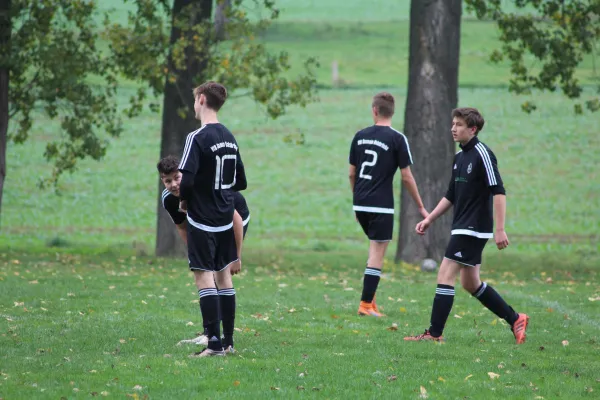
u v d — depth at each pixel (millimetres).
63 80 68188
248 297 44125
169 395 22469
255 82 70250
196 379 24312
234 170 27609
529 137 159125
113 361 26656
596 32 70750
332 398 22562
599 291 50562
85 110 72625
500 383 24812
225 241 27734
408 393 23344
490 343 31797
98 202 119875
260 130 169625
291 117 179750
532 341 32406
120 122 74375
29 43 66750
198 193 27000
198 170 26828
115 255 70375
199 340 30203
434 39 69000
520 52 73812
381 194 38438
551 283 55688
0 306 38344
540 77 72812
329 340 31328
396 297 45781
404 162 38312
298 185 133125
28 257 66375
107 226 104875
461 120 30906
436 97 68938
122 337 31000
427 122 68938
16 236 95188
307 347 29969
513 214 113438
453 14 69375
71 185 129625
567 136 159500
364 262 69812
